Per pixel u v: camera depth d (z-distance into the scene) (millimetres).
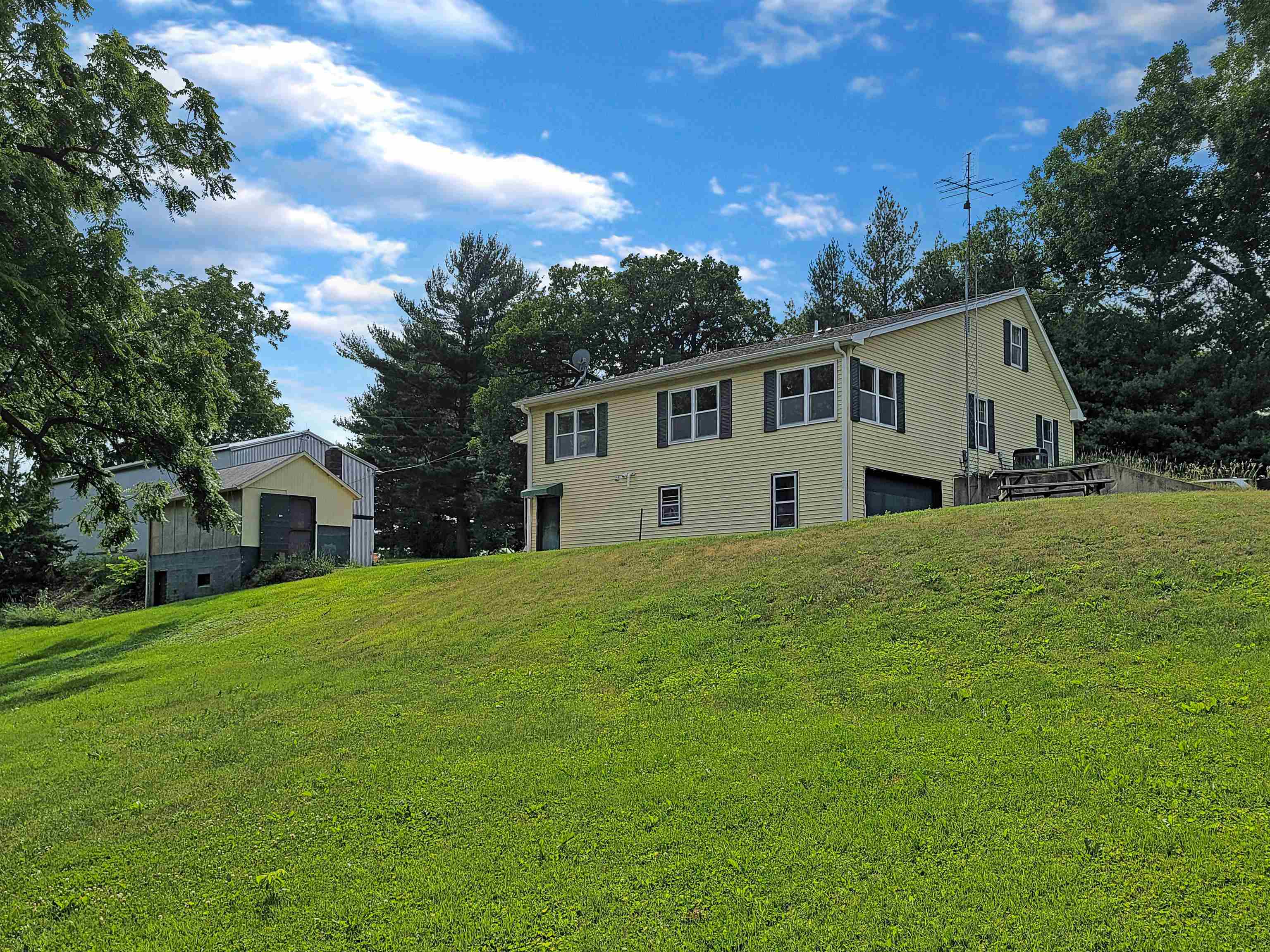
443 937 6230
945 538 14078
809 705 9367
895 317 26594
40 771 10570
